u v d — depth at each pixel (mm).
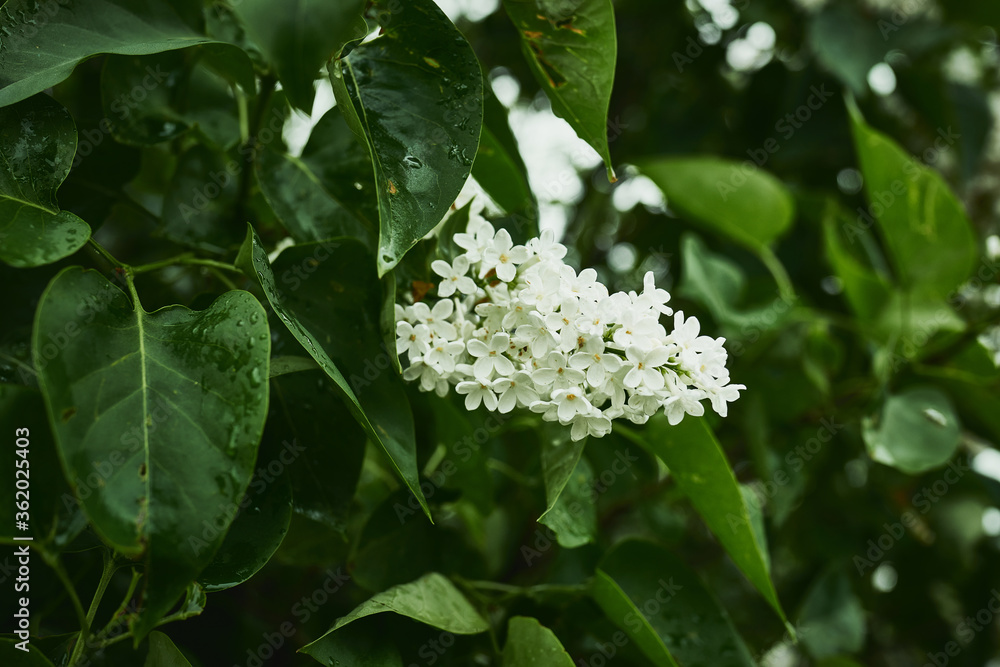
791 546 1099
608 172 714
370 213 726
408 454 690
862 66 1000
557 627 770
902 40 1116
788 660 1119
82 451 628
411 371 701
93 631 732
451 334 695
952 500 1143
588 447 853
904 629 1221
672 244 1180
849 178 1233
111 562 674
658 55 1257
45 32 679
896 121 1195
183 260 695
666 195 980
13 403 657
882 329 925
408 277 713
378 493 844
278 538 686
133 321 660
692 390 692
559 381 682
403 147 672
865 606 1192
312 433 717
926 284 932
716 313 891
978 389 909
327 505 716
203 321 661
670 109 1188
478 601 772
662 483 905
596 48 699
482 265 703
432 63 682
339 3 666
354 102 674
